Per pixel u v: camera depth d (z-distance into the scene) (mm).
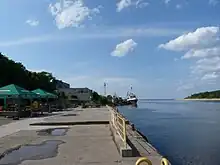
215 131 35188
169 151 21938
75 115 31203
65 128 18609
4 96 28609
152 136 30453
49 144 12242
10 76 50781
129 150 9398
